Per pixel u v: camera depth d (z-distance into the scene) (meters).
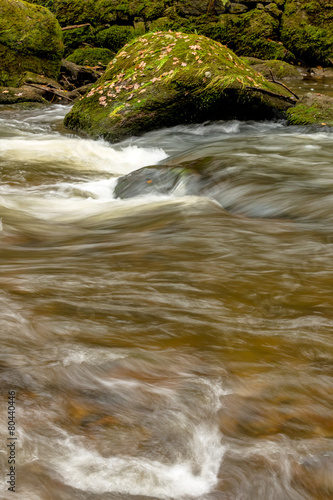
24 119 11.09
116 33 18.31
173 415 1.98
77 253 3.87
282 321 2.75
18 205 5.52
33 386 2.09
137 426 1.91
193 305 2.89
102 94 9.84
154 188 6.02
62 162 7.68
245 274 3.40
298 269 3.52
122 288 3.09
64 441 1.82
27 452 1.75
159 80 9.50
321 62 19.48
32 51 13.47
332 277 3.38
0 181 6.48
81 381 2.14
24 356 2.28
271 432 1.93
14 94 12.48
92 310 2.75
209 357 2.37
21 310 2.70
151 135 9.41
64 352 2.32
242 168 6.34
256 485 1.70
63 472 1.69
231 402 2.07
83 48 17.70
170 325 2.64
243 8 19.16
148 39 10.41
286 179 6.00
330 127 9.37
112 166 7.75
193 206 5.23
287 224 4.70
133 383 2.15
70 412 1.96
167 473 1.73
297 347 2.49
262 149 7.80
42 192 6.16
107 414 1.96
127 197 6.03
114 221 4.98
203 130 9.74
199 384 2.16
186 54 9.80
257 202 5.31
